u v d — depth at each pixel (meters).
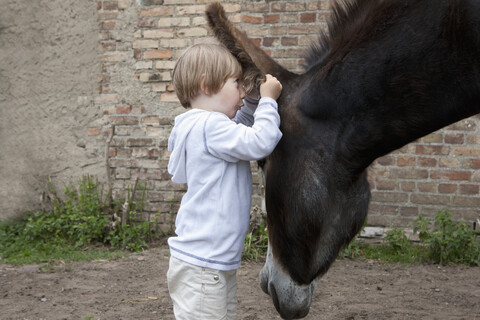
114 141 6.28
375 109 2.19
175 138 2.41
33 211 6.44
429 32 2.12
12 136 6.50
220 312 2.29
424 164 5.55
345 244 2.41
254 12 5.82
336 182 2.27
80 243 5.71
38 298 4.12
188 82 2.29
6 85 6.46
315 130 2.24
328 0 5.62
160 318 3.70
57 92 6.38
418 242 5.57
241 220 2.32
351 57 2.20
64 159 6.40
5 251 5.57
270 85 2.20
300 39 5.71
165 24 6.09
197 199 2.30
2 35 6.45
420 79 2.15
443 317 3.75
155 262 5.16
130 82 6.22
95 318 3.70
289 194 2.28
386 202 5.66
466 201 5.46
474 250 5.23
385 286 4.50
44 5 6.35
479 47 2.08
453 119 2.23
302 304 2.41
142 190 6.22
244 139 2.16
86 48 6.30
